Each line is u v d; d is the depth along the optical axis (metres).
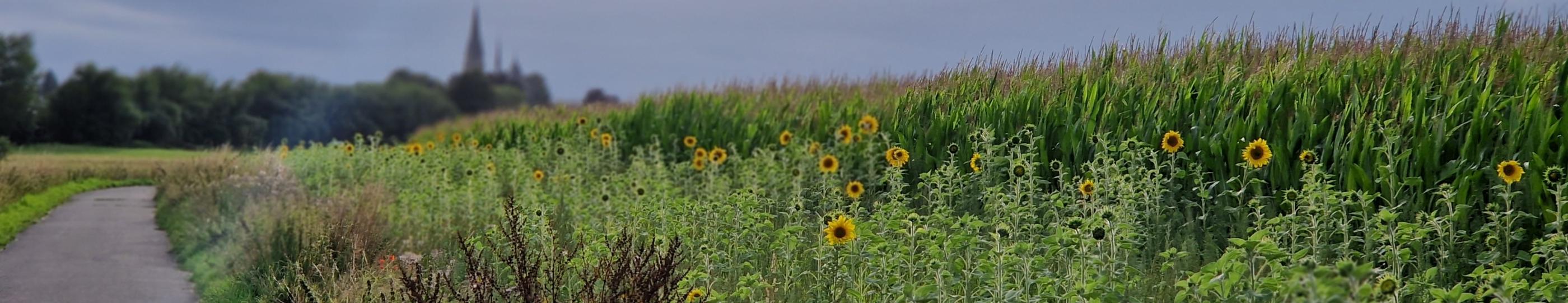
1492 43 9.48
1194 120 8.88
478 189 11.08
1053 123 9.73
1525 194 6.90
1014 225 6.87
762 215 6.88
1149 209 7.60
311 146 18.50
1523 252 6.50
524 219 7.08
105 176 25.28
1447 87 8.24
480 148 19.00
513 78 126.50
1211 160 8.39
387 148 17.19
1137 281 5.57
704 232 7.09
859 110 13.71
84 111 66.88
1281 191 7.76
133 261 9.91
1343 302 3.26
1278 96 8.63
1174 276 6.00
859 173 11.30
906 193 9.79
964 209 8.73
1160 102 9.47
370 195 11.44
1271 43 10.72
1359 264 6.26
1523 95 7.79
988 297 5.25
